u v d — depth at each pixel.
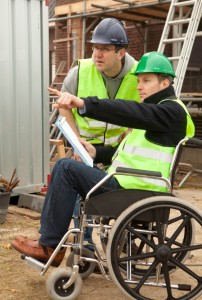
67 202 3.60
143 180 3.57
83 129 4.41
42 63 7.10
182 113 3.56
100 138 4.45
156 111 3.45
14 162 6.86
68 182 3.57
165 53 11.09
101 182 3.38
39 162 7.16
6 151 6.75
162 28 11.53
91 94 4.32
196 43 11.12
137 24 11.91
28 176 7.03
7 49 6.65
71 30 12.58
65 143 9.75
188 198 8.23
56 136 9.98
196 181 9.80
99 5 10.69
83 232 3.54
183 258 3.83
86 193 3.61
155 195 3.49
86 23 11.77
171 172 3.55
